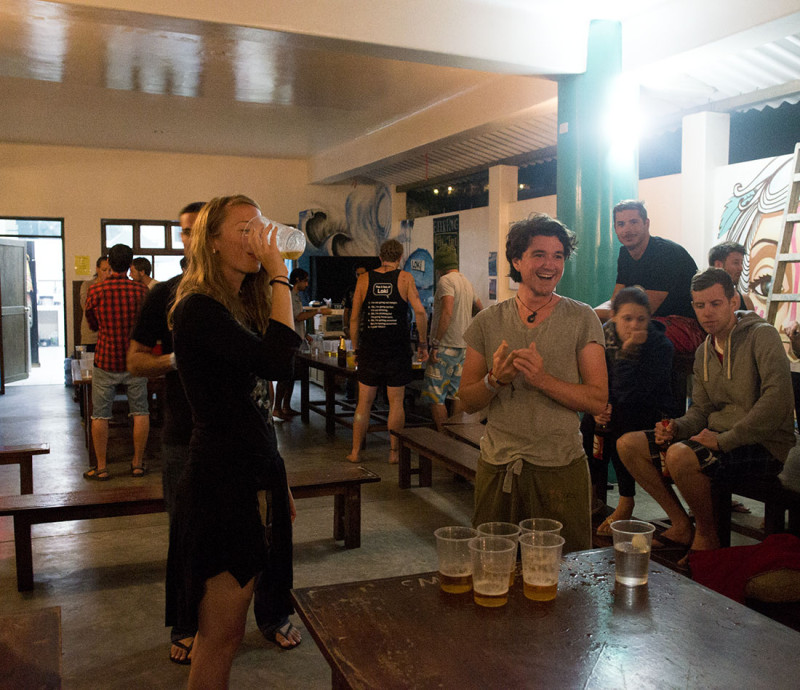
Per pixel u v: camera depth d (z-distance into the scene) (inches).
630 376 139.0
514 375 84.0
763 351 115.3
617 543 65.1
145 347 93.3
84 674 99.0
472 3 181.2
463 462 157.1
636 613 59.2
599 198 194.5
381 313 208.8
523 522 69.5
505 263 334.3
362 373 215.0
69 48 222.7
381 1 173.3
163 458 93.7
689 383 188.4
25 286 439.5
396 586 64.9
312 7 167.5
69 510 128.8
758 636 55.4
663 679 49.2
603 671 50.1
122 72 250.8
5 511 125.0
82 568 139.0
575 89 196.9
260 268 77.5
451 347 223.5
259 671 99.2
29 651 65.1
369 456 231.3
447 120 300.8
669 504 130.3
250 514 69.1
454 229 388.5
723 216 220.5
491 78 263.7
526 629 56.4
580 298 196.5
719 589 98.3
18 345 432.1
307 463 222.4
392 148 350.3
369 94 289.7
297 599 62.1
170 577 78.8
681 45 177.8
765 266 204.2
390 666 50.8
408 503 180.7
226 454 68.4
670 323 153.8
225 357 66.7
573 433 86.5
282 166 462.3
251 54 230.4
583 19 192.2
